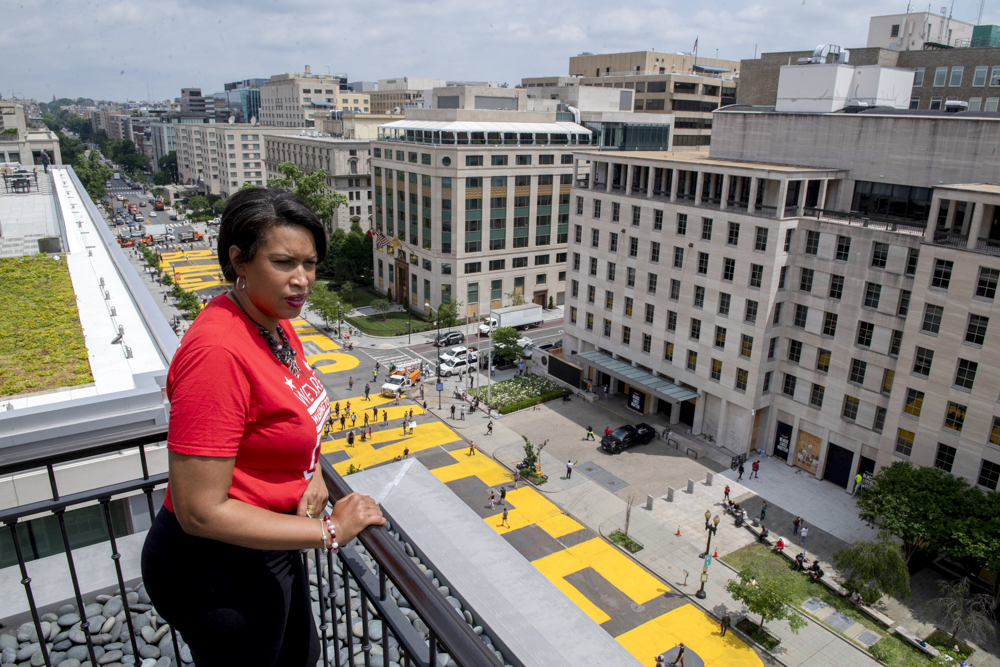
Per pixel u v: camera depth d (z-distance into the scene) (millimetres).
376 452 59344
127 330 29250
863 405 50562
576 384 72938
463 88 98250
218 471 3846
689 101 129875
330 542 4352
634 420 65875
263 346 4375
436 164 91250
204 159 198625
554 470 56344
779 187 51625
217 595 4586
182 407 3832
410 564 4617
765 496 52125
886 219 50656
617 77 136250
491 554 8430
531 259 101625
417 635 4836
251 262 4176
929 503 40062
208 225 174375
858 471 51750
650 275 64000
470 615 7551
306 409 4445
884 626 38688
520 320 90312
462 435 62844
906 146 50531
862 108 56125
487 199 94312
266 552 4789
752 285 54500
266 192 4348
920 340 45062
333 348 86875
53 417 19875
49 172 88375
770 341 54719
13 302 32781
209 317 4148
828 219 51719
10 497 19047
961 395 43156
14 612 11117
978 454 42656
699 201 57781
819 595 41062
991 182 46406
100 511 19844
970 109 75562
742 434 57438
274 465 4383
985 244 42094
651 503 50125
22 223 54625
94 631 9758
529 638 7172
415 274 101438
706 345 58938
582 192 70062
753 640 37344
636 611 39688
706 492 52781
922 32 88938
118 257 40531
